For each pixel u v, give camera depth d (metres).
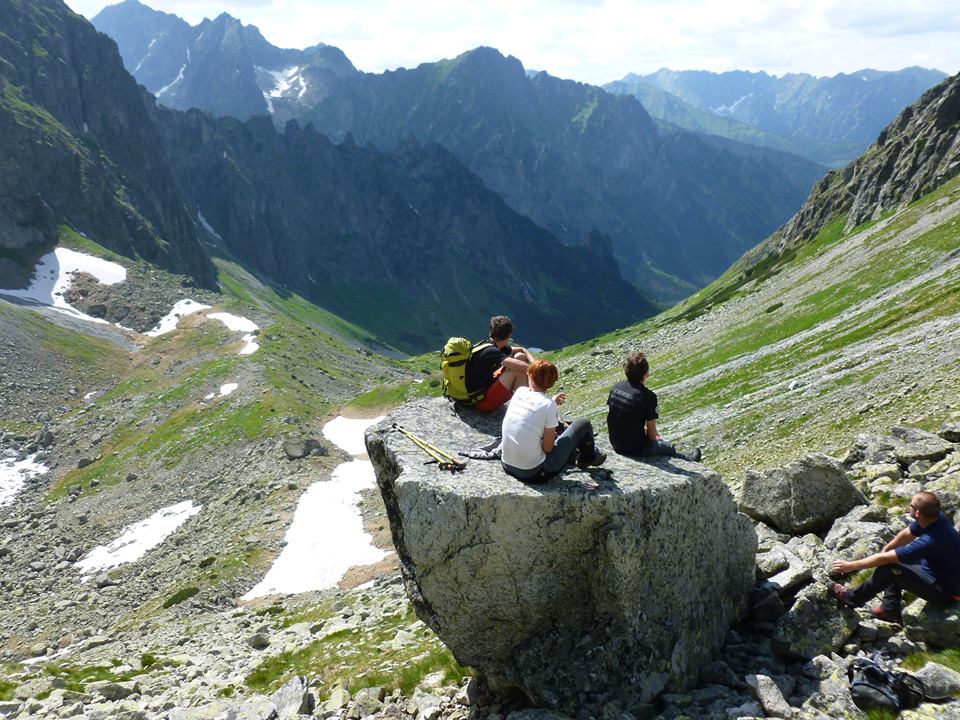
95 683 20.64
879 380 39.69
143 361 178.50
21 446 127.69
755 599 12.38
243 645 29.95
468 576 10.82
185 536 78.44
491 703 12.25
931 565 10.69
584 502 10.35
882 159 143.62
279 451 96.69
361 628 27.28
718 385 66.06
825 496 14.75
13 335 168.88
